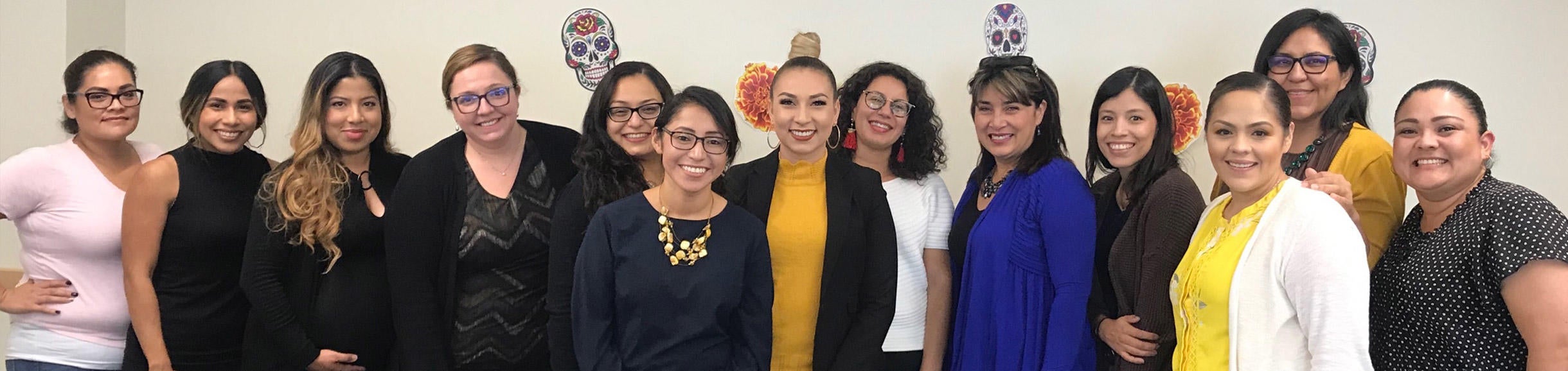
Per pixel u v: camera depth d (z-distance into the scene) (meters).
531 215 2.06
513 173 2.09
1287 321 1.64
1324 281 1.56
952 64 3.12
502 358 2.05
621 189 2.02
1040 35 3.15
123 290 2.28
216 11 2.97
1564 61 3.16
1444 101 1.72
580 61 3.02
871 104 2.28
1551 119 3.17
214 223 2.17
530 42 3.01
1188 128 3.15
